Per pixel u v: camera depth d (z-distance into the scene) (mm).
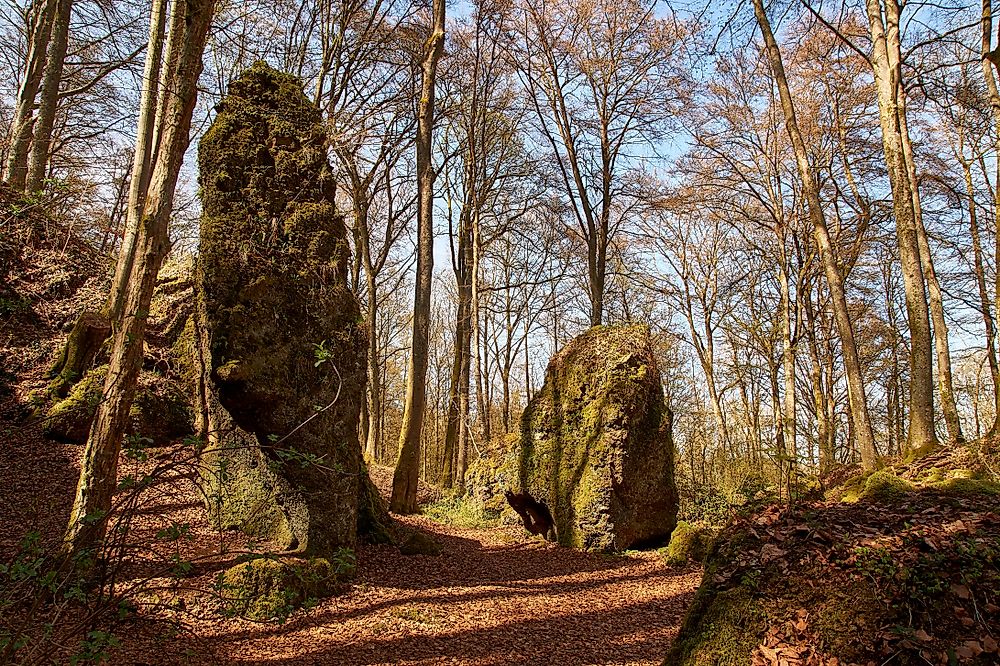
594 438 10922
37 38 13836
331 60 15805
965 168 18172
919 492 4992
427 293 14688
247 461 7875
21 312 10422
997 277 12570
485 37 19672
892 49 11516
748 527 4480
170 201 6652
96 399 5879
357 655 5461
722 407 26109
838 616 3578
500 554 10508
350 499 8312
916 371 10602
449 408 20203
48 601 4734
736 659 3605
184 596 6020
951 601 3525
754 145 20109
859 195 18469
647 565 9633
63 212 13117
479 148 21500
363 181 17125
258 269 8141
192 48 6793
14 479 7773
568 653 5914
